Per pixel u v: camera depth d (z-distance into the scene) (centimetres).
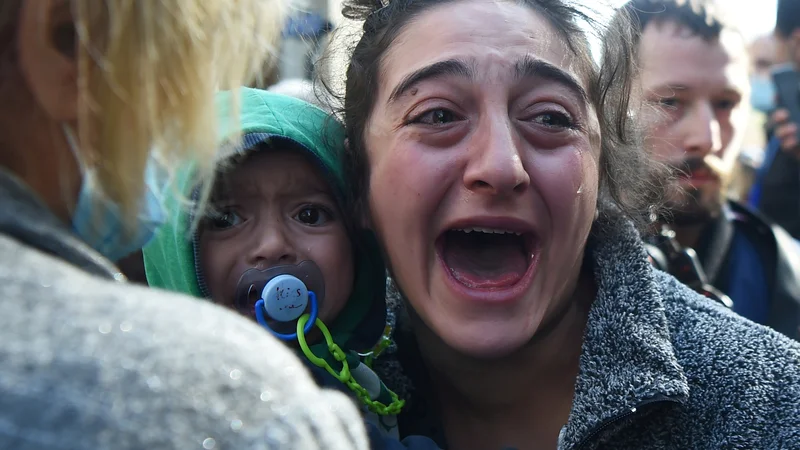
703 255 166
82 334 42
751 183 257
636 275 104
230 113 61
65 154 54
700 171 164
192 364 43
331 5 130
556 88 103
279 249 103
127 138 53
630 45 116
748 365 96
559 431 111
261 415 44
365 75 111
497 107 100
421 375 118
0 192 48
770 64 319
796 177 224
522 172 97
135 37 51
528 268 104
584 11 110
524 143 101
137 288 48
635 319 100
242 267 103
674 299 109
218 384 43
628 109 120
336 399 52
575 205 102
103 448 39
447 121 102
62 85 52
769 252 166
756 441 91
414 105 103
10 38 50
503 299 101
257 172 104
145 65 51
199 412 42
